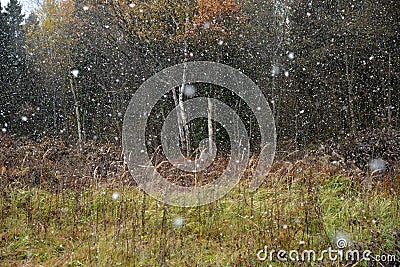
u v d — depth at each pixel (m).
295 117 16.73
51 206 6.17
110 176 7.60
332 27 16.09
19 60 20.83
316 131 16.31
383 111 14.82
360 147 9.03
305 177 6.81
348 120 15.63
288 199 5.86
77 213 5.86
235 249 4.60
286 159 9.73
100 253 4.52
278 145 14.42
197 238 5.07
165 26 14.14
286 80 16.98
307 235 4.65
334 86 16.77
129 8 14.05
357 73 16.41
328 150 9.83
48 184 7.18
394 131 9.70
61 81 19.06
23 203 6.21
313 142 15.58
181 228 5.20
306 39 16.88
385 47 15.30
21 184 6.88
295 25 17.14
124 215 5.52
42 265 4.37
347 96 16.36
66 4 17.08
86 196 6.50
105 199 6.30
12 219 5.62
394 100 15.12
